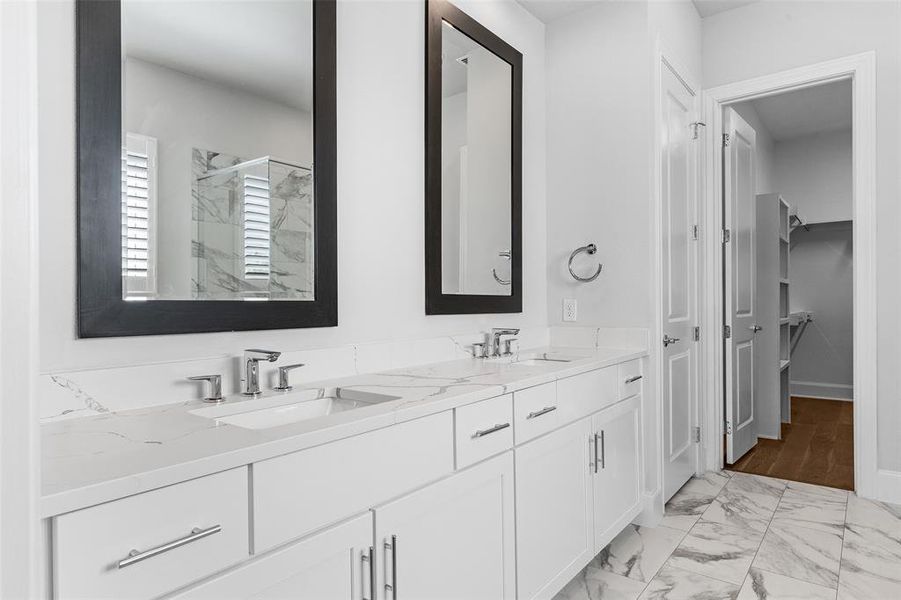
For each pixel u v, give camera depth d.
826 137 5.38
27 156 0.61
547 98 2.83
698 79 3.16
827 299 5.54
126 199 1.21
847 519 2.43
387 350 1.87
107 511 0.73
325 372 1.66
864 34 2.71
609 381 2.15
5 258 0.59
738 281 3.41
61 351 1.12
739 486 2.91
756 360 3.85
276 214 1.52
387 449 1.17
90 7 1.15
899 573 1.95
